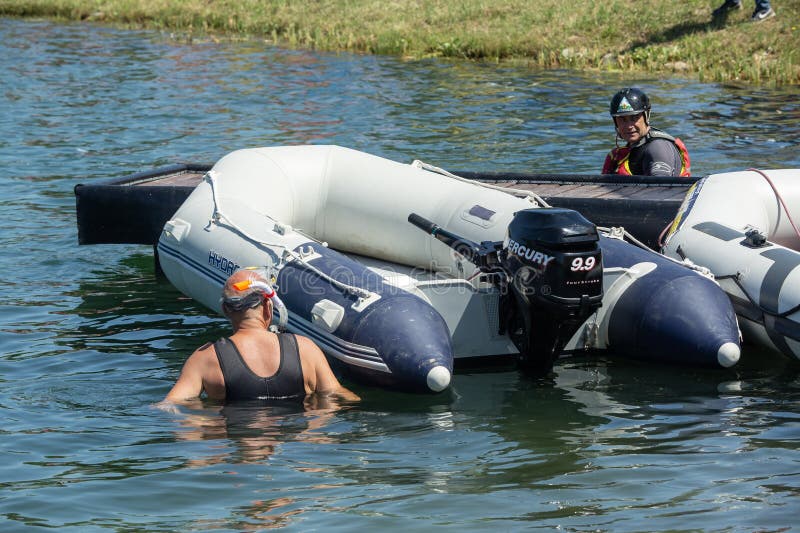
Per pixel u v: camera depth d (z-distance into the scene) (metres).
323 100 24.55
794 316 8.98
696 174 16.31
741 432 7.47
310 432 7.51
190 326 10.59
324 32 35.19
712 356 8.77
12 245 13.85
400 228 11.33
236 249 10.23
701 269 9.48
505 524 5.92
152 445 7.24
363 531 5.85
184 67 29.55
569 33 31.34
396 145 19.50
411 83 26.69
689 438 7.36
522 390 8.64
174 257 11.03
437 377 8.15
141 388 8.63
